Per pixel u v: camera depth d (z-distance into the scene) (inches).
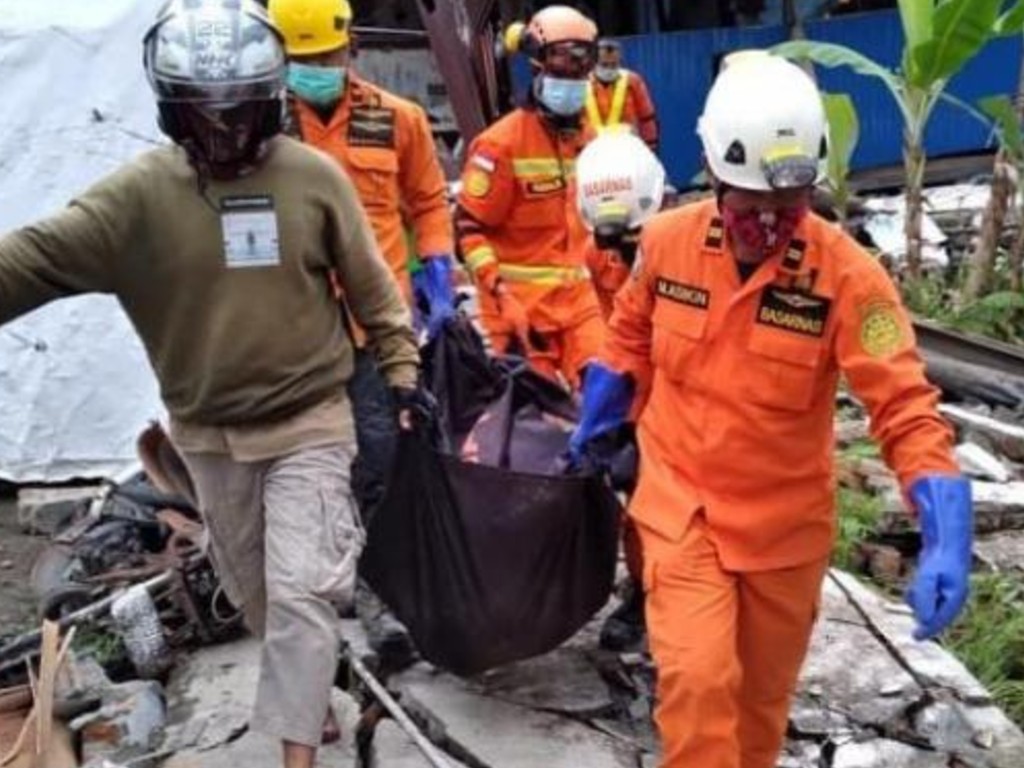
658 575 131.3
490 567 161.9
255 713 141.6
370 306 149.5
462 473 161.8
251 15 136.8
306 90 192.2
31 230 135.0
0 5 261.9
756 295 126.5
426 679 178.5
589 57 207.3
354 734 169.3
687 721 127.2
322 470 144.1
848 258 125.0
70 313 263.3
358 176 196.2
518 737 166.9
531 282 213.8
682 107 476.4
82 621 193.6
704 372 129.8
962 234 405.4
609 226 171.3
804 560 133.5
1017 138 341.1
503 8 461.4
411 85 442.6
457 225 213.2
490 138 209.8
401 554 165.8
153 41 136.3
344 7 192.9
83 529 221.5
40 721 160.4
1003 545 225.6
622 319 139.1
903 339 124.4
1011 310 339.9
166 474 174.2
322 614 140.8
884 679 178.4
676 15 494.3
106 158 262.7
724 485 131.3
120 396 266.7
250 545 151.3
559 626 163.3
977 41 320.8
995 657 193.9
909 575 219.1
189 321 140.2
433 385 180.4
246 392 141.8
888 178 479.5
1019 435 263.6
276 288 140.3
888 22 480.7
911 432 122.6
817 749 166.4
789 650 137.6
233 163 136.9
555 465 169.3
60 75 260.4
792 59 351.9
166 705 180.4
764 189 121.9
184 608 192.4
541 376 181.6
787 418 128.8
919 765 163.6
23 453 264.4
